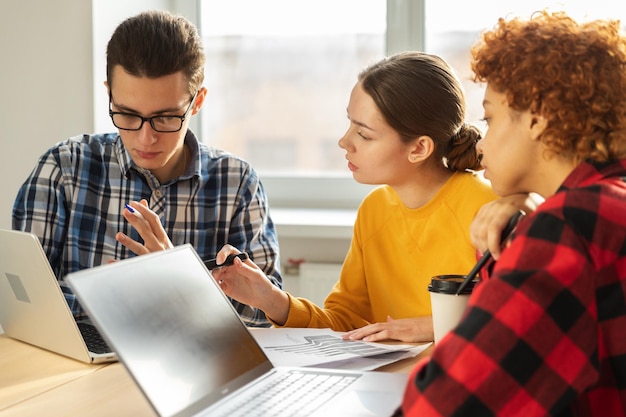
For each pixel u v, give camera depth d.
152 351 0.99
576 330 0.85
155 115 1.63
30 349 1.42
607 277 0.87
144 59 1.58
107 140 1.89
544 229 0.88
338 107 2.79
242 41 2.84
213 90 2.88
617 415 0.90
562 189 0.98
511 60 1.03
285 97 2.83
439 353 0.87
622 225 0.88
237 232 1.88
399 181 1.65
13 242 1.35
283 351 1.32
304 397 1.08
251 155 2.88
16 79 2.57
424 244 1.65
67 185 1.81
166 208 1.85
